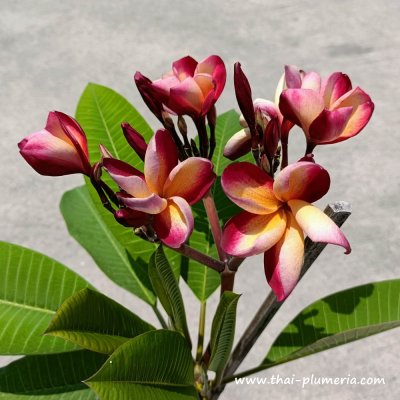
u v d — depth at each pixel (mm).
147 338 802
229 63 2471
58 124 792
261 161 791
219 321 834
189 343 898
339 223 791
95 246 999
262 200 767
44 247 1837
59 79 2439
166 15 2764
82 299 828
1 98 2350
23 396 885
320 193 765
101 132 970
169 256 961
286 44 2572
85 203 1034
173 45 2590
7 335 880
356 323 914
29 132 2213
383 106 2266
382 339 1587
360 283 1697
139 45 2596
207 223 975
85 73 2467
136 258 972
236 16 2744
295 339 918
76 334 831
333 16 2723
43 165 794
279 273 761
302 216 756
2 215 1928
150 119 2258
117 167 767
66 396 887
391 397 1477
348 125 785
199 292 975
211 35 2637
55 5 2850
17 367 893
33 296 910
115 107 979
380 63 2455
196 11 2785
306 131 778
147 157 760
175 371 837
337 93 791
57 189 2006
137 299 1710
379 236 1816
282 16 2736
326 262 1753
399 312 913
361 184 1976
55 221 1912
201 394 922
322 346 871
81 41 2623
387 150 2090
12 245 919
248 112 802
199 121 808
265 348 1582
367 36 2600
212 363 886
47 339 882
